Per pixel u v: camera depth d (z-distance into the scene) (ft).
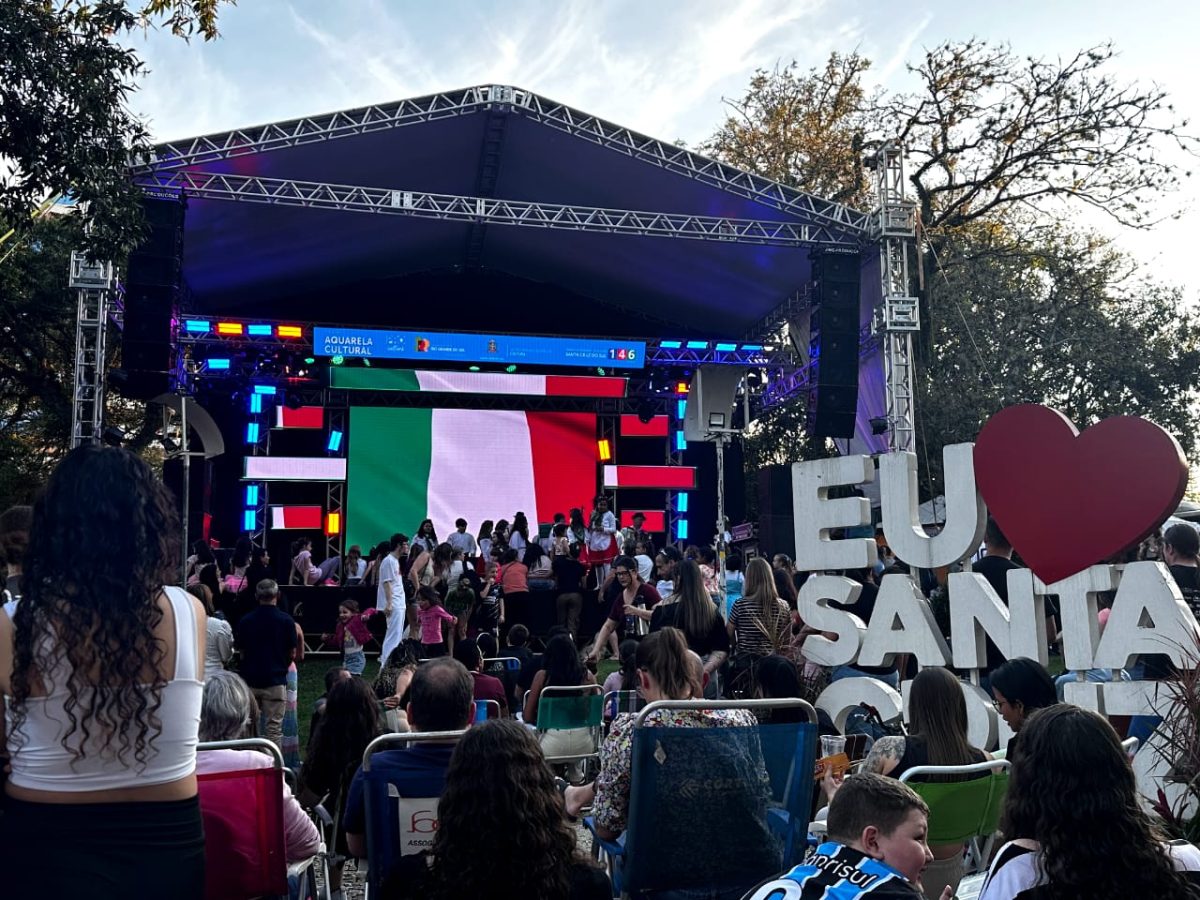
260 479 68.74
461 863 8.98
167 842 6.72
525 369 74.43
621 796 11.88
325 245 68.44
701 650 24.84
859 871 8.20
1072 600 19.90
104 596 6.64
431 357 68.18
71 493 6.85
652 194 61.77
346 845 15.51
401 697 22.17
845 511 24.45
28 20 31.58
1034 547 20.49
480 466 73.72
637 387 76.89
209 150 53.16
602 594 52.54
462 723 12.95
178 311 64.85
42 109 32.48
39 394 82.02
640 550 58.29
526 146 59.98
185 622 7.09
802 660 25.49
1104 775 7.70
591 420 75.87
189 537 63.26
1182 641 18.04
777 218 61.00
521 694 26.84
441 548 49.42
